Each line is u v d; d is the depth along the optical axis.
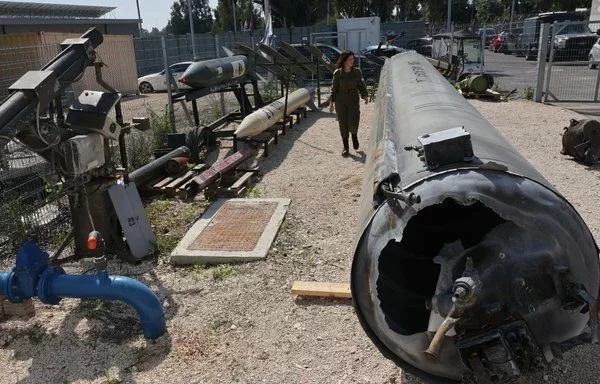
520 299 2.42
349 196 6.88
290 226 5.92
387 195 2.55
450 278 2.48
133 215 5.23
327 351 3.68
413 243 2.83
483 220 2.74
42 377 3.60
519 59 30.78
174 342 3.89
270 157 9.29
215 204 6.67
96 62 4.87
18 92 3.88
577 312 2.52
